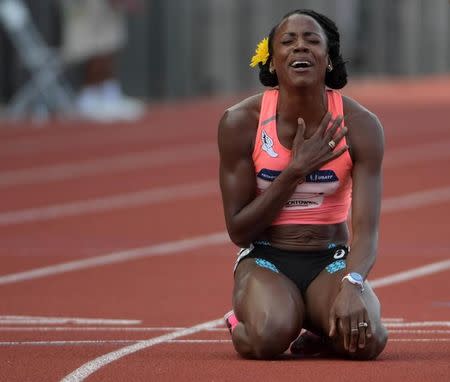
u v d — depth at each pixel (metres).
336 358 17.38
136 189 40.62
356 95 78.62
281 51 17.36
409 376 15.78
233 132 17.78
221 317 21.86
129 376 15.97
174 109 70.69
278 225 18.00
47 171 45.00
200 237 31.94
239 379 15.67
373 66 91.19
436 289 24.91
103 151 50.59
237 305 17.53
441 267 27.55
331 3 86.75
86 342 19.03
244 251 18.33
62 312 22.44
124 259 28.88
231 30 79.62
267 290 17.28
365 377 15.72
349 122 17.67
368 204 17.56
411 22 93.56
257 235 18.05
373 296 17.16
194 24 77.69
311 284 17.80
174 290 24.91
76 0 61.34
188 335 19.86
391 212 35.84
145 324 21.09
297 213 17.91
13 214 35.94
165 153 49.91
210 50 78.56
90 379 15.80
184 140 54.31
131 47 73.81
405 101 74.38
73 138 55.16
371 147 17.64
